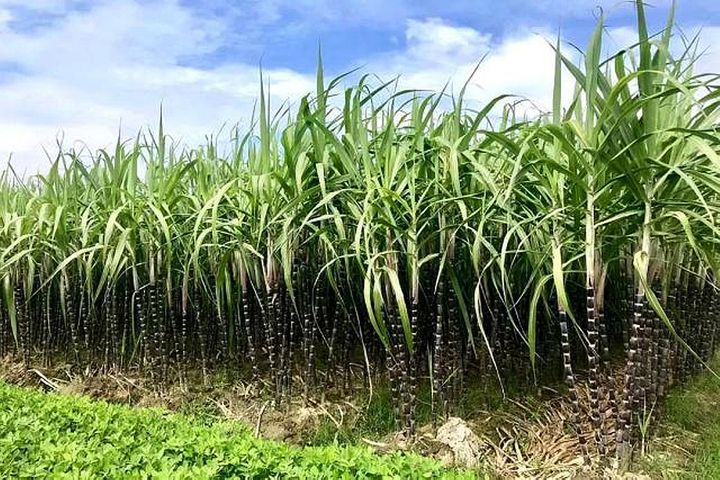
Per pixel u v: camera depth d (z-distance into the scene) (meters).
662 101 3.45
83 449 3.30
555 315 5.18
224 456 3.22
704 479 3.71
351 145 4.48
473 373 5.34
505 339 5.10
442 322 4.73
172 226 5.76
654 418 4.19
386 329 4.48
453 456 4.07
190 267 6.04
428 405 4.84
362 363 5.65
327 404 5.13
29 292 6.70
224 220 5.55
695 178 3.54
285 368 5.25
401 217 4.48
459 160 4.31
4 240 6.93
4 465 3.11
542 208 3.96
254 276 5.54
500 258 3.96
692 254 4.65
